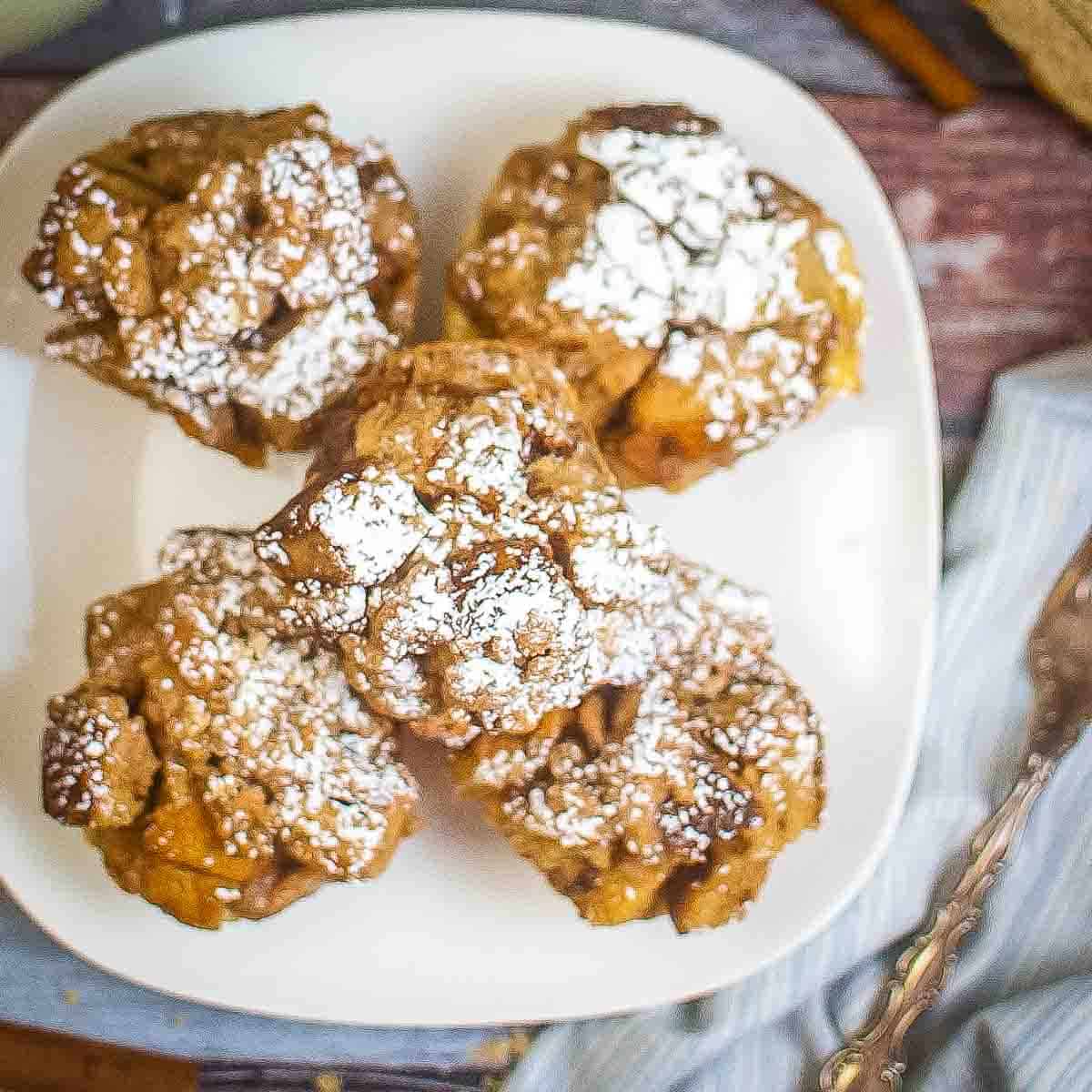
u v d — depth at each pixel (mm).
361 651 461
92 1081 543
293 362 478
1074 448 531
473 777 482
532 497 459
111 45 527
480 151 523
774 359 484
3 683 518
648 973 529
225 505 524
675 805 477
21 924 538
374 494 453
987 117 537
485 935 529
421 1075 547
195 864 474
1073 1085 522
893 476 526
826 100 537
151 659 474
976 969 540
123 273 467
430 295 522
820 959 538
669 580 489
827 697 529
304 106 492
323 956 527
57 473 521
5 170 507
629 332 477
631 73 521
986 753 541
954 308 544
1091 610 536
